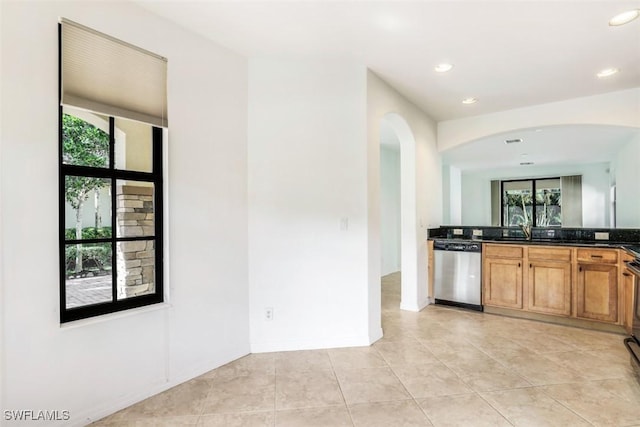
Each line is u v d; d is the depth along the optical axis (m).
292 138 2.82
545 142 5.04
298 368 2.49
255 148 2.77
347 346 2.89
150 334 2.13
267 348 2.79
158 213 2.22
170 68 2.25
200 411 1.95
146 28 2.12
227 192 2.60
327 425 1.81
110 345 1.94
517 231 4.27
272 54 2.73
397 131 3.90
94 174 1.92
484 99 3.72
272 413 1.92
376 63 2.88
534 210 7.83
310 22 2.26
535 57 2.75
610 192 6.66
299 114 2.84
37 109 1.67
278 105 2.81
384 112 3.24
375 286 3.04
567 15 2.16
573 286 3.40
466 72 3.03
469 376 2.35
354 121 2.91
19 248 1.62
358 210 2.91
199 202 2.42
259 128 2.78
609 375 2.36
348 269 2.90
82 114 1.90
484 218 8.24
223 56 2.59
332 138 2.88
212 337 2.50
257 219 2.77
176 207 2.28
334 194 2.88
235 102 2.67
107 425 1.82
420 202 4.11
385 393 2.13
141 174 2.13
